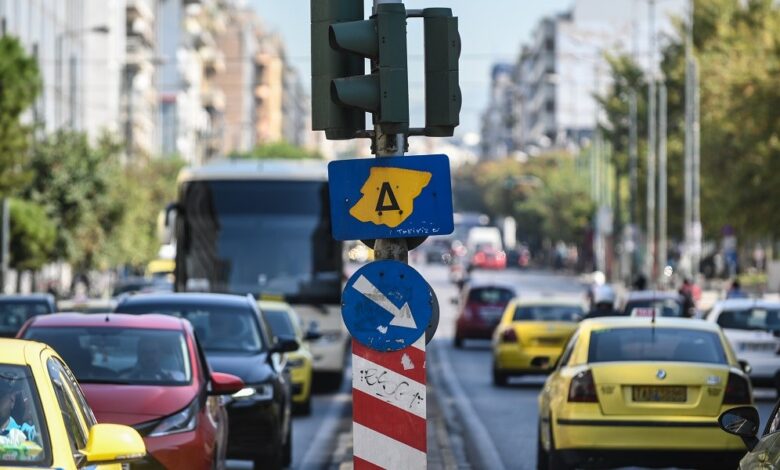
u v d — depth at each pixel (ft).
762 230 279.90
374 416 50.34
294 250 153.58
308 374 129.39
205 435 63.57
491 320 241.55
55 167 326.24
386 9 49.57
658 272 400.06
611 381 76.74
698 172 395.34
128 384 65.21
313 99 51.21
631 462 76.48
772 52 269.85
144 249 397.19
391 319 50.42
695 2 431.02
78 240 331.36
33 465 35.55
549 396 82.38
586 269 634.02
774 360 142.72
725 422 49.08
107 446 37.32
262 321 92.17
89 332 68.33
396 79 49.42
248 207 153.58
